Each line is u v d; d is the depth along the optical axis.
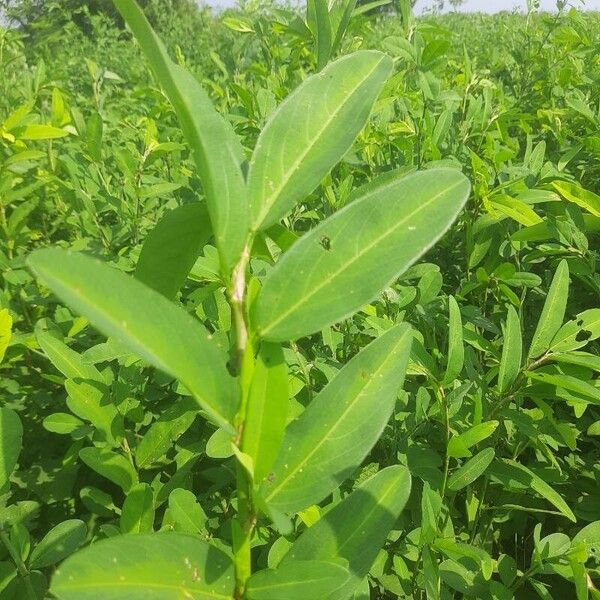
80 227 2.72
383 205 0.71
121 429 1.43
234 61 4.70
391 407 0.81
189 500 1.32
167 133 2.83
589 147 2.55
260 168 0.76
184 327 0.62
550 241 2.39
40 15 11.15
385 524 0.87
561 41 4.00
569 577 1.36
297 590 0.77
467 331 1.70
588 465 1.89
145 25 0.58
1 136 2.38
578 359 1.40
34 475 1.93
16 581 1.27
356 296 0.69
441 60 2.75
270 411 0.72
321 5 1.87
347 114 0.78
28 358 2.24
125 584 0.67
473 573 1.48
